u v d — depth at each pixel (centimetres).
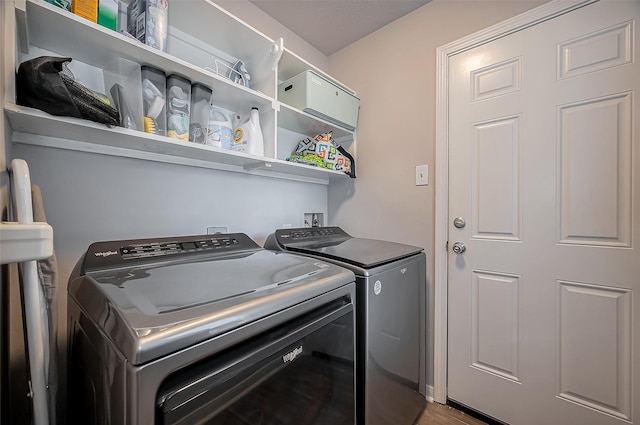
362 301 108
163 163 127
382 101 190
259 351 66
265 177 173
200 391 54
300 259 108
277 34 183
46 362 62
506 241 140
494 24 145
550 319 128
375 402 113
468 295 152
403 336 134
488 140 146
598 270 117
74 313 75
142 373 47
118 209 113
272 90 140
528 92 134
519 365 135
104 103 84
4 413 72
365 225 197
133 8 105
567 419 122
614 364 113
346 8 173
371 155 195
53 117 76
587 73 120
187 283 72
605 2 116
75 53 98
